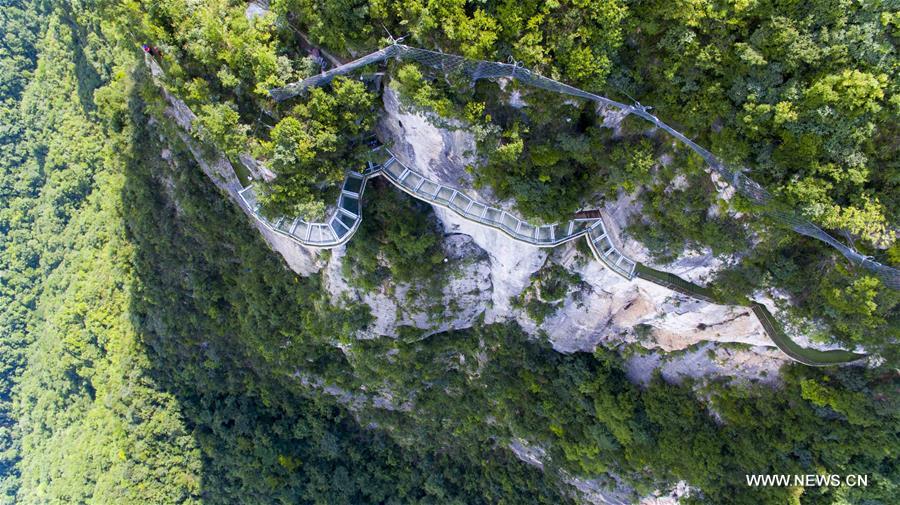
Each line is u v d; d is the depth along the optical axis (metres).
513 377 50.28
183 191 47.72
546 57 28.16
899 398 32.56
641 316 41.78
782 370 38.16
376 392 57.97
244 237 48.12
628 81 28.62
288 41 33.38
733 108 27.11
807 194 26.56
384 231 42.38
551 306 44.34
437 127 32.31
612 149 32.44
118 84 50.78
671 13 25.39
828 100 24.30
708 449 41.47
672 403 43.72
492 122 31.86
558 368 48.12
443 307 47.53
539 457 53.44
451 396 56.44
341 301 47.06
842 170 25.92
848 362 34.16
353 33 30.23
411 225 41.19
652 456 44.25
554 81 28.56
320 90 32.75
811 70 24.91
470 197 38.38
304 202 36.06
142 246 56.03
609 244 38.31
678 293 37.28
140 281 58.78
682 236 33.59
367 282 44.22
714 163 29.00
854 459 36.41
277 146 33.56
